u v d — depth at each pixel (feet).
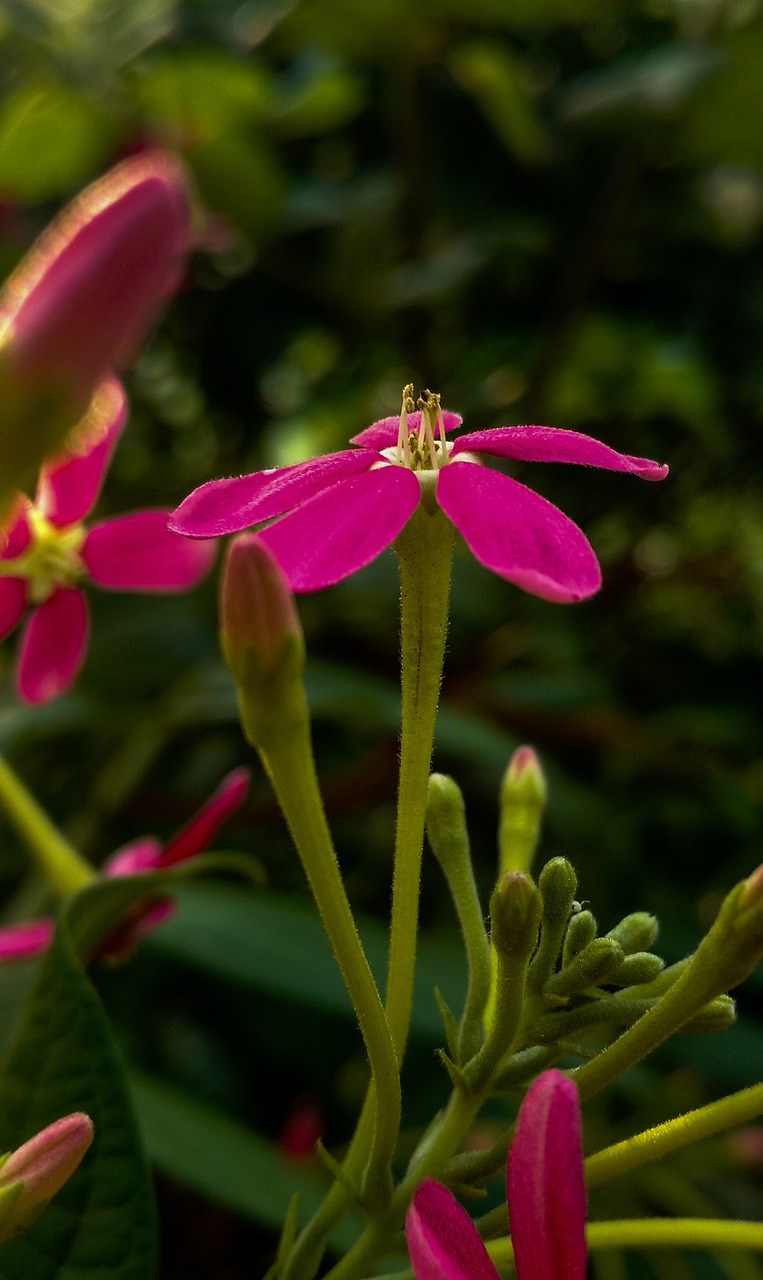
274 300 1.55
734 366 1.61
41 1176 0.50
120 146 1.33
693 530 1.69
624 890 1.15
